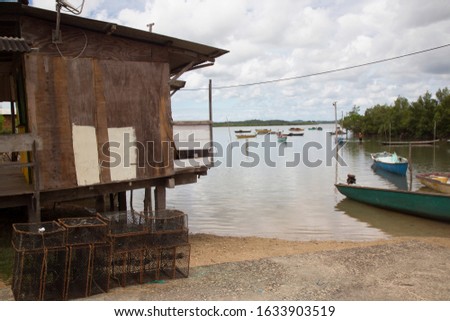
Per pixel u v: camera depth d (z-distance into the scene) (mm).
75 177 9945
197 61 12086
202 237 13031
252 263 8516
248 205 19469
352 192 19781
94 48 10164
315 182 26891
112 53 10445
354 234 14289
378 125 94438
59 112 9688
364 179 28812
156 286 7148
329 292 6898
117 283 7215
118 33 10352
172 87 15375
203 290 6957
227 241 12359
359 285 7227
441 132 74125
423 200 16234
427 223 16109
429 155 48000
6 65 12023
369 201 18938
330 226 15438
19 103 11156
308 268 8164
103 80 10305
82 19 9406
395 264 8422
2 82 14406
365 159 43500
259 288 7062
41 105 9445
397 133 86250
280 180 27953
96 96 10203
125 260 7133
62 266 6590
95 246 6746
